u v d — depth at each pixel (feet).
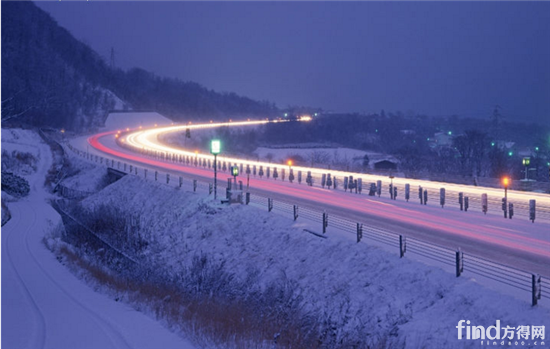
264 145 563.89
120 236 124.57
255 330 50.11
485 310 49.65
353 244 74.64
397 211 104.53
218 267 89.61
